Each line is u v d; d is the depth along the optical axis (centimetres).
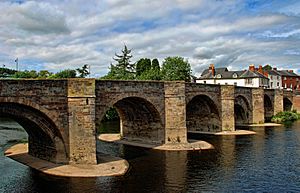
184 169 3431
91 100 3431
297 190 2777
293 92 9962
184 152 4312
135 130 5184
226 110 6194
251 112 7544
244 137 5616
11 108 3141
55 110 3269
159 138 4762
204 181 3012
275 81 12669
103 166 3472
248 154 4184
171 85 4694
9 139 5178
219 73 12012
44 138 3556
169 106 4691
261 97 7681
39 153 3766
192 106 6400
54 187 2795
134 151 4391
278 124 7556
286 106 9669
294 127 6988
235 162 3744
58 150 3422
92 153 3453
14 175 3128
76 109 3359
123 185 2866
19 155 3966
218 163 3703
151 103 4447
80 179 3006
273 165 3606
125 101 4684
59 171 3216
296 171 3356
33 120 3278
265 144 4906
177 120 4744
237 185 2902
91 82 3422
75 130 3362
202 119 6359
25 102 3059
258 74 11206
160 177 3130
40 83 3156
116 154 4197
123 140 5300
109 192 2681
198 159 3906
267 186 2881
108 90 3850
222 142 5109
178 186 2856
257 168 3478
